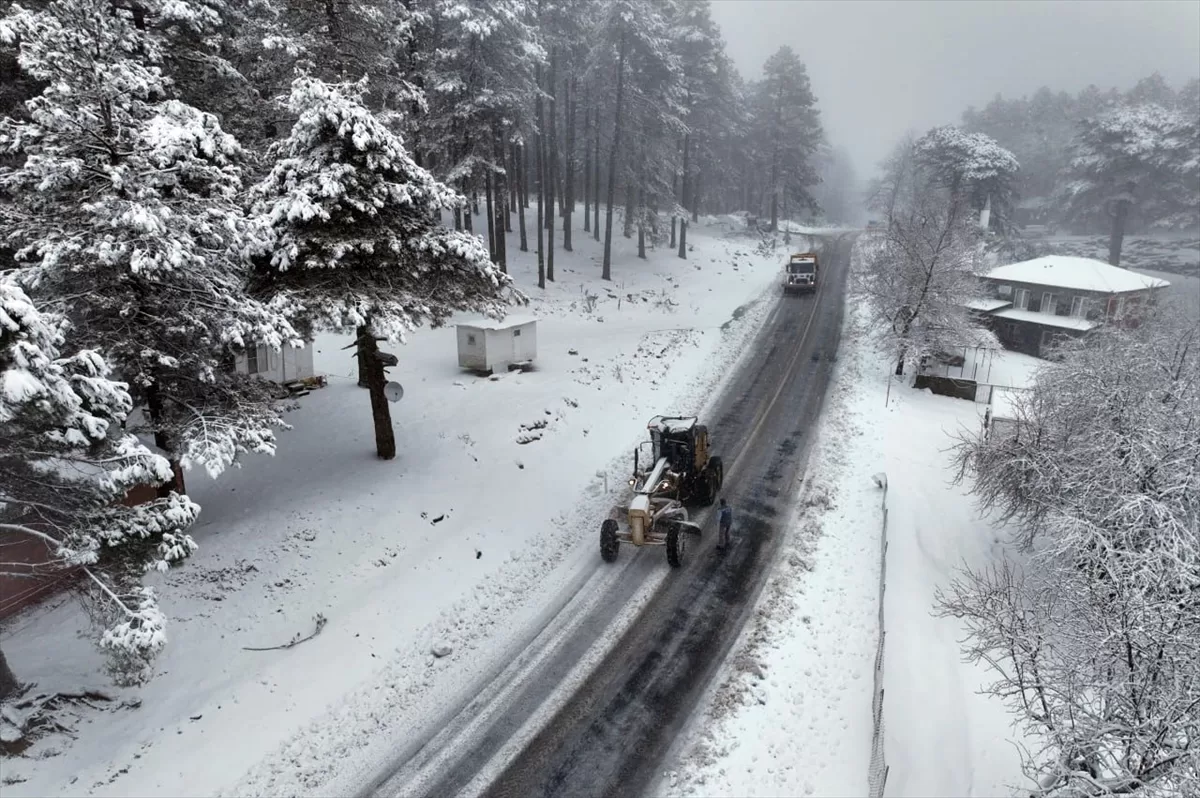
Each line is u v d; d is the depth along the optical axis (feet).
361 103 48.44
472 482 60.03
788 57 217.97
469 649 40.70
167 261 35.14
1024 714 30.91
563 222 184.14
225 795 29.71
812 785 31.22
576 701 36.35
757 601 45.65
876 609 45.24
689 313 132.87
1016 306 132.87
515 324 88.12
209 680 36.19
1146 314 100.83
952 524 58.03
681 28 179.63
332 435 66.95
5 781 28.30
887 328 107.65
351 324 49.37
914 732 34.68
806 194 228.63
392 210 50.88
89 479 29.37
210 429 39.22
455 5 91.45
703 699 36.45
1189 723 22.91
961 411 88.17
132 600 29.01
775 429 78.33
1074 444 48.98
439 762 32.24
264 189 46.70
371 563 47.83
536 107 133.08
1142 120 215.92
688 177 189.37
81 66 33.73
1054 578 36.70
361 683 37.32
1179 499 39.99
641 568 49.78
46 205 36.22
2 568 37.11
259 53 66.39
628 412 80.18
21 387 22.77
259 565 45.88
